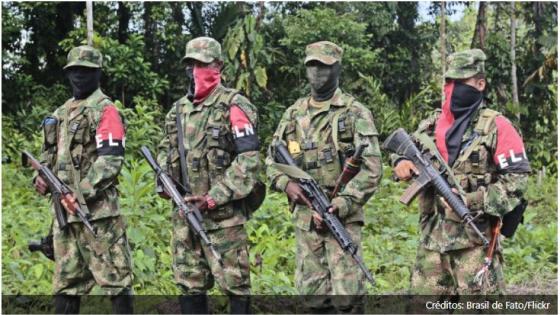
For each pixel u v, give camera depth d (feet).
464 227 18.45
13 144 43.24
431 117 19.79
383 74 63.16
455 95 18.86
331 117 19.77
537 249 33.76
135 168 29.32
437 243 18.80
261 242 27.94
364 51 56.65
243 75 51.44
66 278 20.27
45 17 55.62
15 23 53.36
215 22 55.83
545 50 61.77
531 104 60.34
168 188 19.93
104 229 20.03
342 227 19.29
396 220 33.45
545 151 58.34
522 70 61.82
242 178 19.48
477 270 18.44
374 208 34.01
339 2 61.26
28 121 50.39
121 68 52.03
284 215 31.78
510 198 18.13
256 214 31.04
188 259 20.07
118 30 57.93
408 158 19.20
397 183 36.73
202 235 19.35
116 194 20.39
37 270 24.45
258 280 25.36
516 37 64.08
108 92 55.11
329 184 19.74
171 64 58.75
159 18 56.34
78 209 19.70
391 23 61.72
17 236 27.73
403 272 28.71
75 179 19.98
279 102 58.59
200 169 19.94
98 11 55.93
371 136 19.51
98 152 19.86
